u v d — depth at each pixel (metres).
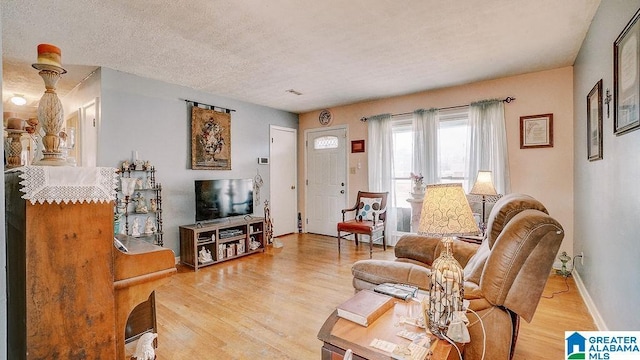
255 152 5.20
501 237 1.46
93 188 1.12
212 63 3.29
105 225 1.17
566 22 2.45
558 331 2.17
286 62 3.28
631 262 1.63
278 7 2.20
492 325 1.47
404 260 2.55
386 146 4.79
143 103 3.71
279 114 5.66
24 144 1.89
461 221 1.37
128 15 2.29
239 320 2.39
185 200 4.15
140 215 3.68
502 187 3.75
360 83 4.02
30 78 3.64
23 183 1.01
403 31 2.59
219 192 4.21
